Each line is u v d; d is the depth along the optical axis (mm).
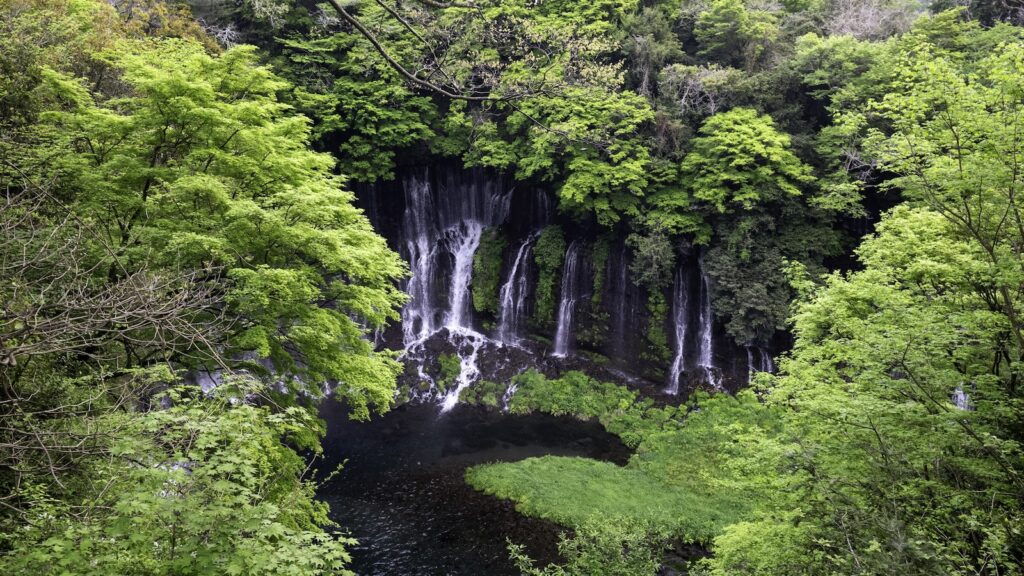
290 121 14328
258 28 32156
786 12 35500
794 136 28906
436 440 27516
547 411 30547
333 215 13039
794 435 10852
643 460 25625
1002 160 10484
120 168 12164
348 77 32125
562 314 34094
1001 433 9891
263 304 10891
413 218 36438
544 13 30969
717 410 28047
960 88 10812
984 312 10359
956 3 33281
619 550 13344
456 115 31500
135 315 5969
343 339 14172
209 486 6129
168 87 11391
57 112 11828
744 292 27609
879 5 35312
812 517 9578
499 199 36125
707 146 28641
